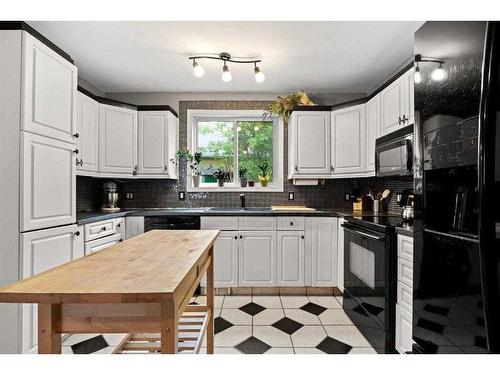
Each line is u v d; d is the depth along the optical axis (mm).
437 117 1291
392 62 2920
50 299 800
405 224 2023
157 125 3459
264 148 3949
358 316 2311
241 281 3057
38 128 1794
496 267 974
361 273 2287
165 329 899
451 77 1187
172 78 3354
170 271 1022
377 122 2854
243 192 3785
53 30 2342
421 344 1428
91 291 814
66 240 2061
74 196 2162
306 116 3389
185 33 2398
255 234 3072
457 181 1152
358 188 3723
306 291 3100
